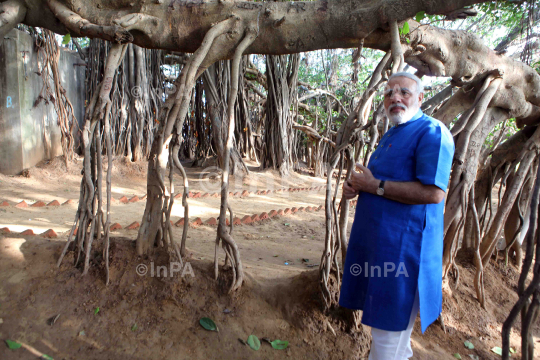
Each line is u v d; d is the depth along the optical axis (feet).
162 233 9.61
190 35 9.45
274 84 39.27
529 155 13.52
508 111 12.63
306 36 9.38
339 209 10.13
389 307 6.68
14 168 27.14
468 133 11.07
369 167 7.63
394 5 8.70
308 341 8.77
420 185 6.49
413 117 7.25
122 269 9.04
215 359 7.88
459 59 11.10
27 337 7.45
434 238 6.94
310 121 52.49
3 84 26.37
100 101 8.86
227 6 9.26
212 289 9.27
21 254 9.12
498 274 14.65
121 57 9.34
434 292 7.02
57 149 33.42
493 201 31.58
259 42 9.54
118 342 7.77
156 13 9.26
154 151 9.39
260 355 8.20
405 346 7.09
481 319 11.89
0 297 8.05
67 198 23.56
